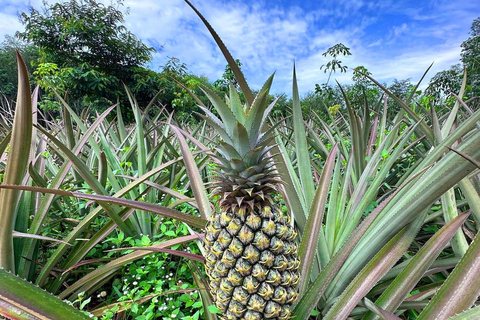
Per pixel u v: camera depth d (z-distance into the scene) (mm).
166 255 2711
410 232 1768
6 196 1769
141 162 3701
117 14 19953
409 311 2135
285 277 1576
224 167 1663
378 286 2084
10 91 36438
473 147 1380
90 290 2559
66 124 3562
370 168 2789
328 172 2209
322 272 1789
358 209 2488
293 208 2273
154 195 3805
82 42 18812
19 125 1631
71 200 3852
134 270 2781
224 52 1595
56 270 2545
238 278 1528
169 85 19812
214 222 1711
